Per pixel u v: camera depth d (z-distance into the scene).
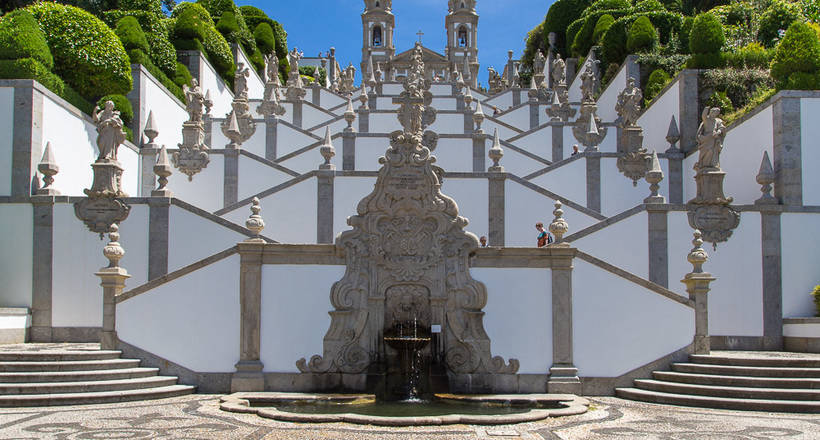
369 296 14.30
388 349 14.24
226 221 18.95
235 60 40.25
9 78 19.81
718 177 18.95
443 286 14.37
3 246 18.69
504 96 39.72
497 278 14.48
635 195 23.67
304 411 12.04
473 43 71.81
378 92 41.09
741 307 18.75
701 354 14.57
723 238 18.91
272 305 14.37
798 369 13.62
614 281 14.62
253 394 13.43
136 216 18.88
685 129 25.41
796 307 18.83
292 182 20.92
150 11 31.19
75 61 22.53
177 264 18.80
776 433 10.27
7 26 20.55
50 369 13.47
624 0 45.81
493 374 14.22
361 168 24.70
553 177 23.66
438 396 13.43
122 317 14.45
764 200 19.19
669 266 18.89
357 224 14.47
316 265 14.48
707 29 26.42
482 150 24.83
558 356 14.31
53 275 18.56
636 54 33.72
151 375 14.10
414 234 14.48
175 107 29.31
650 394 13.44
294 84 37.00
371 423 10.72
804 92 19.56
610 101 35.50
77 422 10.75
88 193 18.70
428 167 14.54
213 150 23.39
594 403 13.22
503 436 9.90
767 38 31.20
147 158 23.80
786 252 18.97
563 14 52.12
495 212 20.86
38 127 19.52
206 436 9.71
